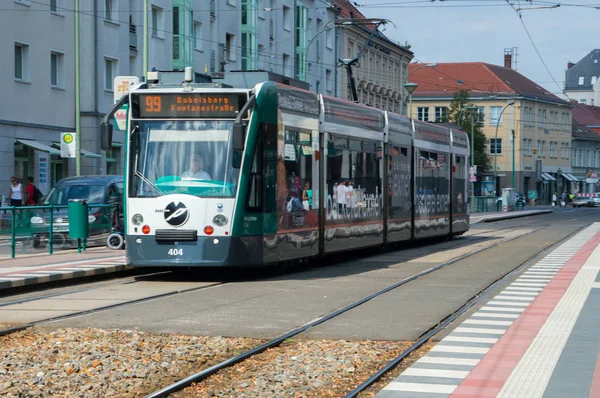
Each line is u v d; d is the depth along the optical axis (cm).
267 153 1991
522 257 2786
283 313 1484
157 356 1095
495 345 1179
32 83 4316
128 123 1978
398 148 2931
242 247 1919
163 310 1509
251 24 6481
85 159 4731
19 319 1399
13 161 4153
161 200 1925
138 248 1938
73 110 4672
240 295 1734
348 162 2477
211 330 1301
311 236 2214
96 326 1327
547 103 12394
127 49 5069
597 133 15025
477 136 9806
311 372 1019
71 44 4644
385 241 2798
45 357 1085
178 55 5531
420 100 11581
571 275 2173
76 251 2619
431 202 3316
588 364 1041
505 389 908
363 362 1079
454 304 1623
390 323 1388
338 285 1933
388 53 9806
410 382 951
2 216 2355
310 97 2239
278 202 2039
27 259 2333
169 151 1947
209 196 1912
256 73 2059
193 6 5672
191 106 1948
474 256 2839
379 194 2731
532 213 8144
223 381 979
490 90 11725
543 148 12344
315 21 7756
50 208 2544
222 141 1933
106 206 2825
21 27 4222
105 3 4859
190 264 1906
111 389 924
